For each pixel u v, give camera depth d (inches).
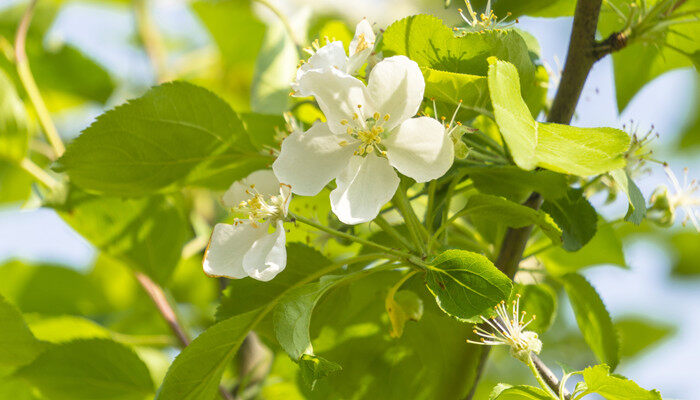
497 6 15.8
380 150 12.9
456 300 12.6
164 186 15.1
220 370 13.4
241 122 14.6
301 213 16.5
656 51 16.7
